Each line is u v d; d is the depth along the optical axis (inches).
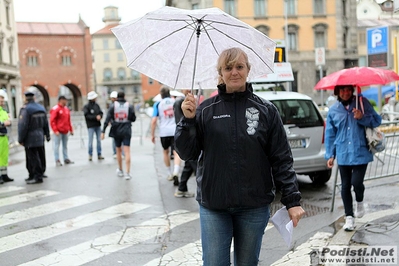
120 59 3860.7
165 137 368.8
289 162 121.6
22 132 382.6
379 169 301.7
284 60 455.5
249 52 128.5
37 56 2689.5
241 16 1833.2
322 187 332.8
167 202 304.7
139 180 388.8
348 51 1919.3
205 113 120.4
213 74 130.8
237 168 117.0
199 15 119.0
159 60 129.0
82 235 236.4
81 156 582.6
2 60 1642.5
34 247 219.0
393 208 251.1
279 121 122.3
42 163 411.8
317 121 320.5
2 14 1653.5
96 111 533.6
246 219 120.5
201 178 121.3
